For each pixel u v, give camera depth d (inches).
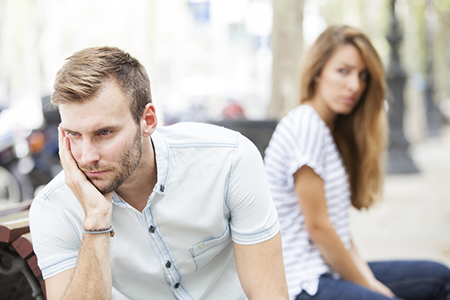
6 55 1043.3
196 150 67.2
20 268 72.7
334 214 97.1
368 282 95.4
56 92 58.9
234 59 1745.8
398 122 426.0
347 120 107.8
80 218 67.2
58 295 66.9
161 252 68.2
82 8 1418.6
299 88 106.7
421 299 98.1
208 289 73.1
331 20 1149.1
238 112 583.8
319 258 93.5
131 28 876.6
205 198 67.3
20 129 259.9
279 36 443.8
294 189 94.6
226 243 72.3
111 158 60.1
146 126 63.2
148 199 66.0
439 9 862.5
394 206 296.5
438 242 215.2
